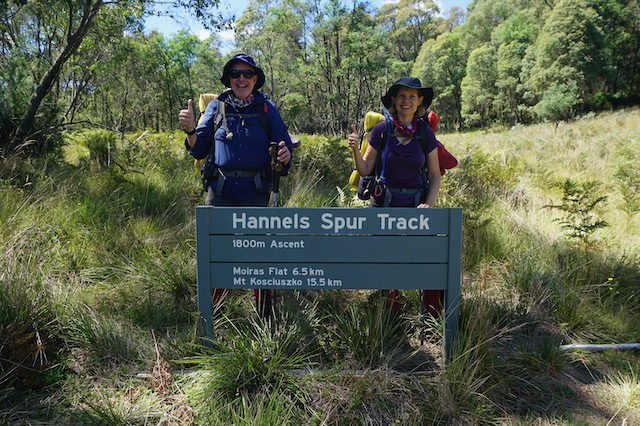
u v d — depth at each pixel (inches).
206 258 97.0
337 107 1712.6
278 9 1561.3
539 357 100.7
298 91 1718.8
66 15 371.2
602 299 131.3
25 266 114.1
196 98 1989.4
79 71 501.7
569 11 1772.9
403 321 117.3
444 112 2874.0
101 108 944.3
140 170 275.1
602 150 417.1
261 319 107.1
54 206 167.5
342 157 323.6
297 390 87.6
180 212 195.9
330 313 122.4
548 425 82.0
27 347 89.9
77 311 108.4
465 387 86.8
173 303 123.9
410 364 102.0
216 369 88.3
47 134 308.2
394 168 110.4
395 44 3388.3
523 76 1973.4
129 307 119.3
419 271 96.0
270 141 111.6
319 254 95.8
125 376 93.7
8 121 293.3
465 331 95.3
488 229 173.0
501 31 2447.1
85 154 348.5
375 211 94.1
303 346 102.3
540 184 280.1
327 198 223.9
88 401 84.7
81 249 145.2
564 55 1720.0
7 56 308.7
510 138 681.0
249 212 94.9
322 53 1792.6
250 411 80.5
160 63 1534.2
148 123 1674.5
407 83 105.8
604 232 187.8
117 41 470.9
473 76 2335.1
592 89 1924.2
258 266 96.7
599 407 87.4
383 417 83.8
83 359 97.6
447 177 197.9
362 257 95.6
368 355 100.7
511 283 137.8
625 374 97.7
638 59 2143.2
